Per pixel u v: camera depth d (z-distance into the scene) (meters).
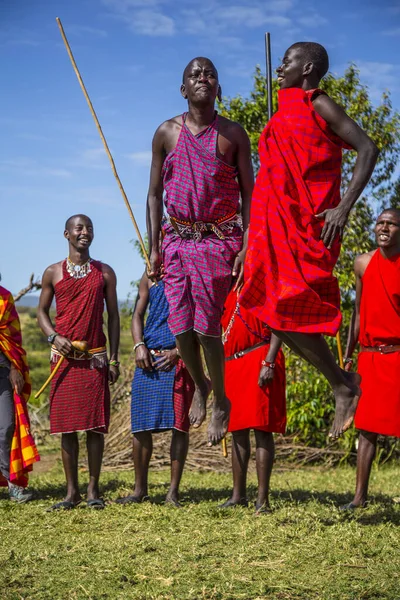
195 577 4.50
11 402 7.41
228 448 10.73
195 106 4.83
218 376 4.95
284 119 4.45
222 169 4.79
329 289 4.34
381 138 12.38
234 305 6.55
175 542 5.29
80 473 9.85
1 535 5.62
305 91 4.48
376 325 6.61
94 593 4.23
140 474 7.01
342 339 12.04
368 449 6.64
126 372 12.24
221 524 5.82
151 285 7.10
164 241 4.97
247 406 6.42
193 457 10.61
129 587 4.36
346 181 12.45
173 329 4.80
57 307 7.05
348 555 4.93
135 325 7.07
